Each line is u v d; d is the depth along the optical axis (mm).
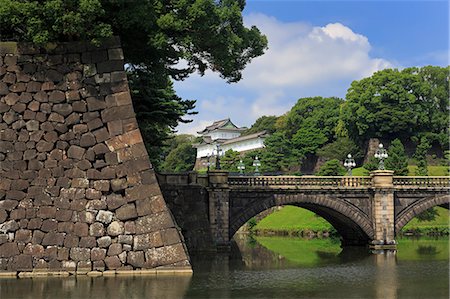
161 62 31859
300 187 51375
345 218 54469
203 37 29938
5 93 24312
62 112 24484
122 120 24641
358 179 53531
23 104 24359
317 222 79875
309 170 119000
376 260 41062
